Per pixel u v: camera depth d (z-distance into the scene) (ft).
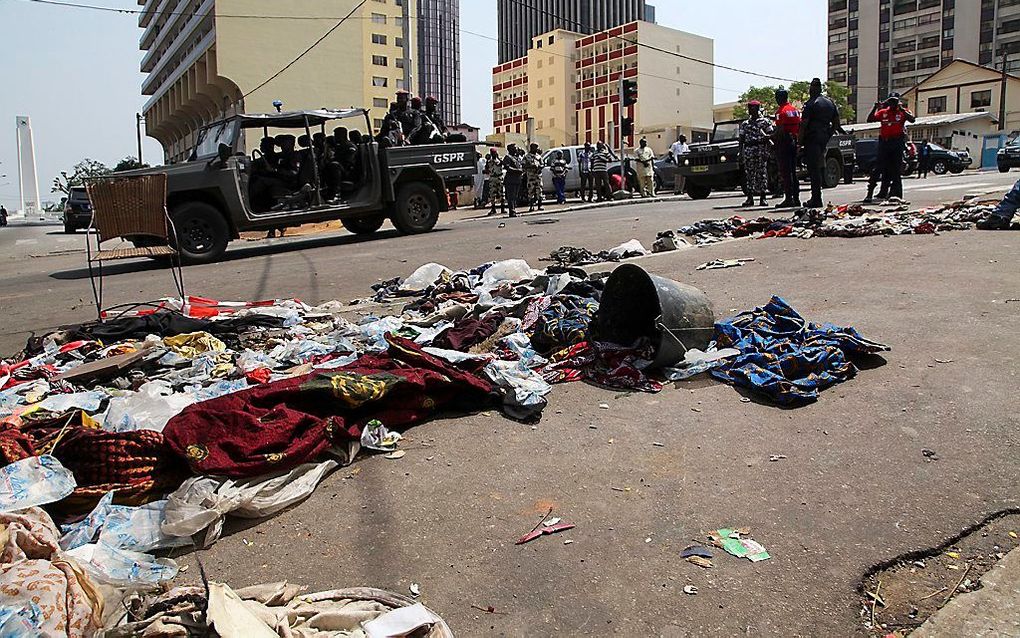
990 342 13.69
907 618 6.88
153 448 9.78
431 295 21.63
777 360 12.84
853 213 32.17
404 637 6.57
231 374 14.76
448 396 12.34
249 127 35.83
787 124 37.73
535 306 17.66
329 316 20.21
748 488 9.32
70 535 8.49
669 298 13.67
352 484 9.98
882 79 269.85
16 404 13.17
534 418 11.95
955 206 31.94
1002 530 8.16
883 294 17.63
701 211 41.98
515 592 7.47
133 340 17.80
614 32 266.36
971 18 243.40
